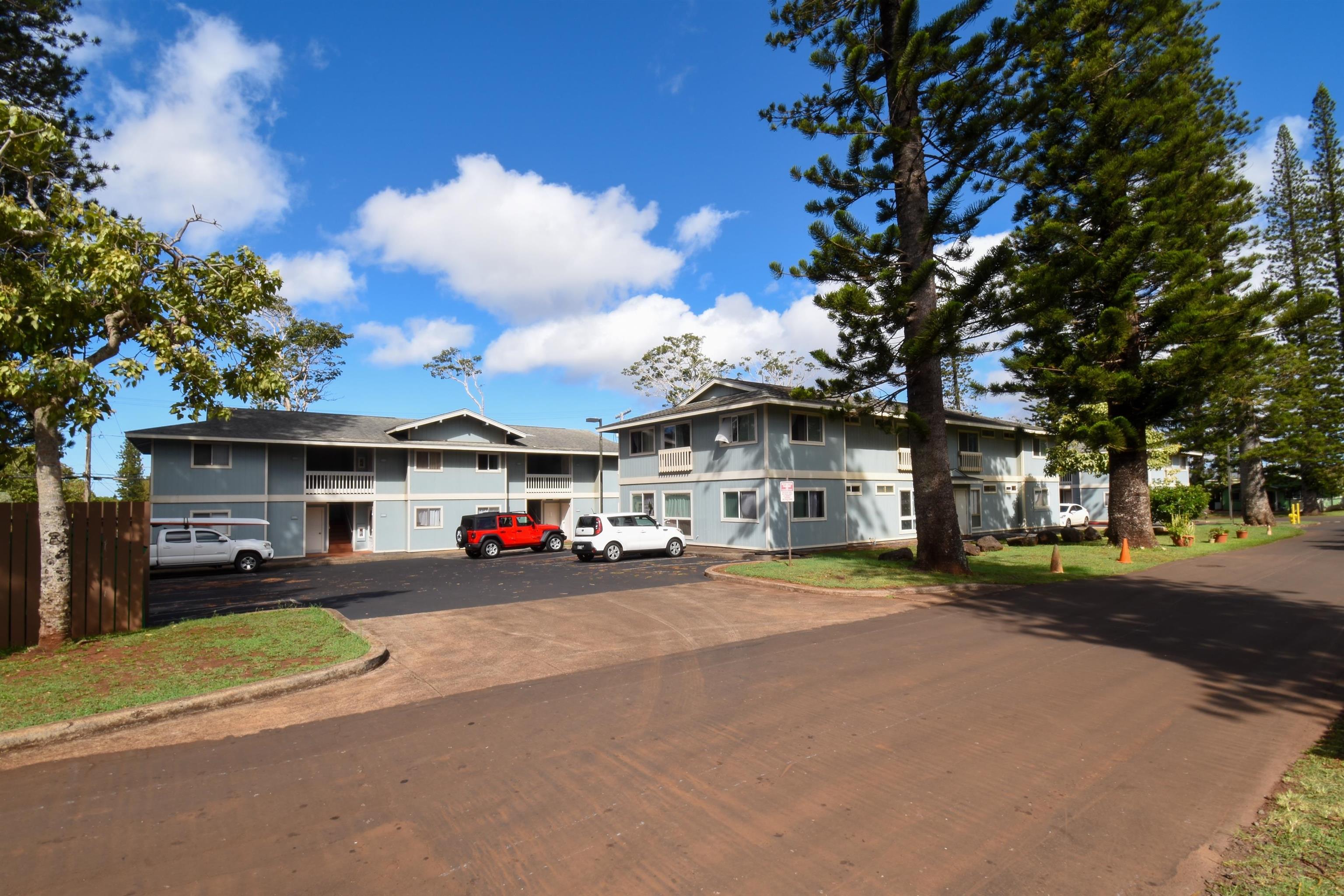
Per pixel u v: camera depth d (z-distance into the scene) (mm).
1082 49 20406
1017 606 11859
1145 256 20141
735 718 5902
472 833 3980
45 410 8383
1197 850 3680
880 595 13008
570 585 15844
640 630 10016
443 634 10000
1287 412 33656
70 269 8180
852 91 16156
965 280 15125
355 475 30906
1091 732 5488
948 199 14906
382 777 4840
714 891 3326
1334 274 33438
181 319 8992
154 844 3934
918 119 15500
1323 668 7480
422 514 32125
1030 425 34125
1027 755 5031
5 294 7617
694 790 4496
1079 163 21203
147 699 6512
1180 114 20781
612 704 6395
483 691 6996
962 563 15719
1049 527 35844
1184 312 20031
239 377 9922
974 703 6266
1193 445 33000
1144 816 4078
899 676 7203
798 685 6910
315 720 6195
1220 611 11125
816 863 3572
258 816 4266
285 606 13562
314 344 42562
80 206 8625
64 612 8625
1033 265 21109
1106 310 18969
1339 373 33812
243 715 6371
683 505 27516
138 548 9781
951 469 30953
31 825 4203
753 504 24203
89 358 8992
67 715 6047
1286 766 4805
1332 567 17062
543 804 4340
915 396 16406
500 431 34906
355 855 3750
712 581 15773
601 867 3578
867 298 15008
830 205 16969
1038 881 3389
